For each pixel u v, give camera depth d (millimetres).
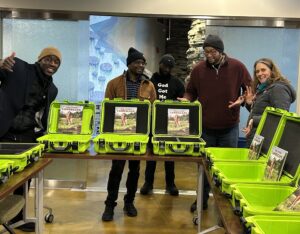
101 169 5375
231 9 4047
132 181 3504
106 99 3006
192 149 2609
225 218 1397
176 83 4102
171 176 4258
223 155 2436
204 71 3301
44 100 2943
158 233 3176
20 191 2902
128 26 6715
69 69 4309
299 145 1756
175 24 7387
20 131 2828
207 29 4133
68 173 4383
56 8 4113
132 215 3547
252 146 2295
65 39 4258
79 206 3789
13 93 2754
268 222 1201
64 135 2814
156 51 7402
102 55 6402
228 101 3260
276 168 1781
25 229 3098
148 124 2904
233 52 4184
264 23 4082
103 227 3270
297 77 4156
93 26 6164
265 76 2859
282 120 2012
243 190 1569
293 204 1370
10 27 4227
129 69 3420
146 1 4066
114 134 2852
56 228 3225
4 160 1938
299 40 4117
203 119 3324
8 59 2631
